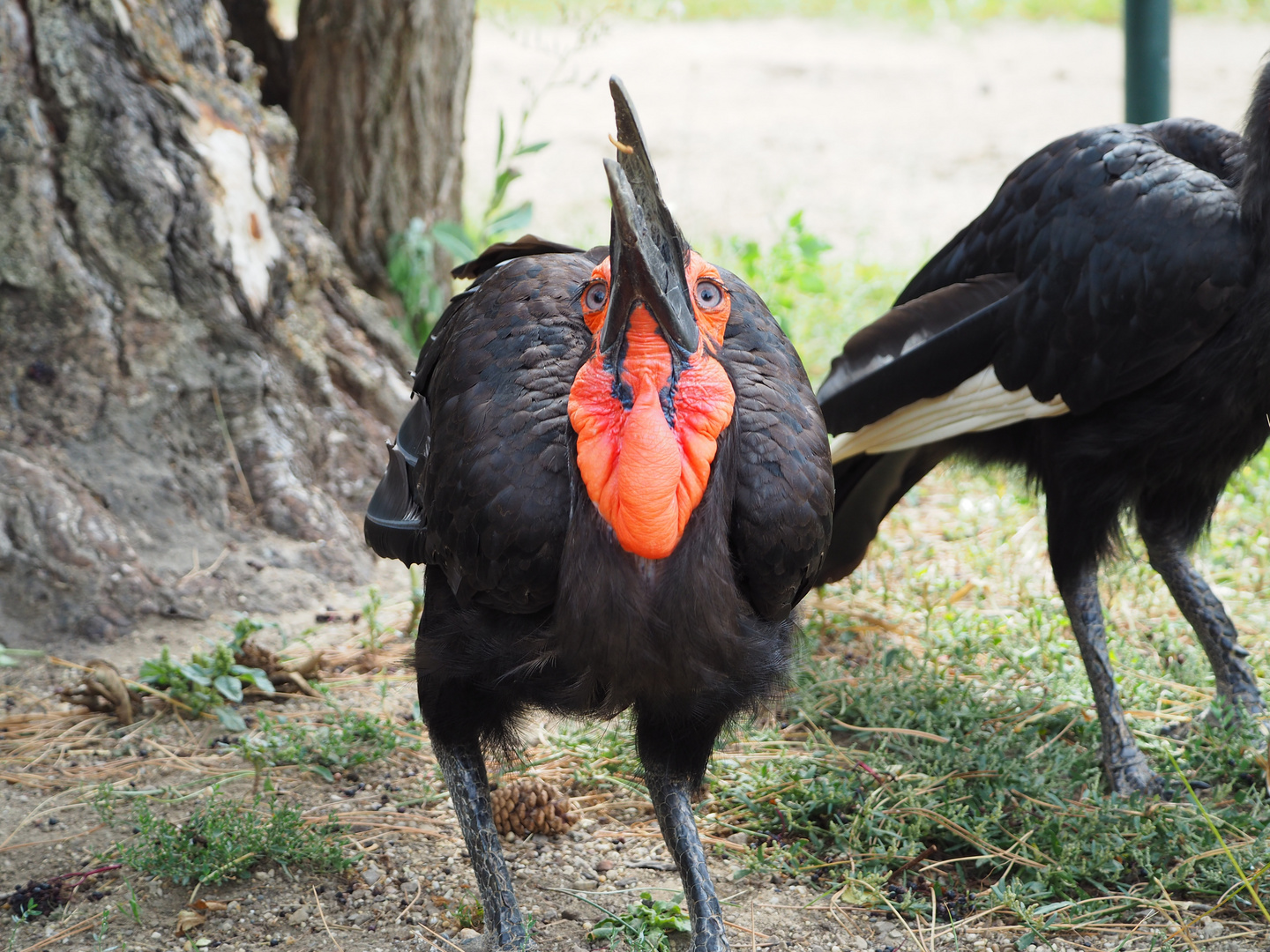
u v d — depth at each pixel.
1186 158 7.85
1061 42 32.12
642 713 5.72
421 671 5.95
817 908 6.63
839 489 8.92
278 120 11.30
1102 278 7.39
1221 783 7.73
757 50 31.48
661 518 4.92
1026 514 11.47
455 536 5.42
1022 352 7.74
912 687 8.53
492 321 5.81
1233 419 7.43
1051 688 8.61
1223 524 11.00
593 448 5.05
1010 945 6.39
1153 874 6.71
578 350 5.54
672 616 5.08
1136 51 11.51
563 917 6.52
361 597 9.93
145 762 7.79
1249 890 6.56
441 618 5.89
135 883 6.64
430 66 12.95
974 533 11.18
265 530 10.17
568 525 5.20
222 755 7.89
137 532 9.59
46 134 9.74
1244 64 27.80
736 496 5.32
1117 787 7.64
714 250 16.30
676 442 5.00
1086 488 7.82
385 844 7.05
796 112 26.52
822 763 7.71
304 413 10.66
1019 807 7.27
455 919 6.41
